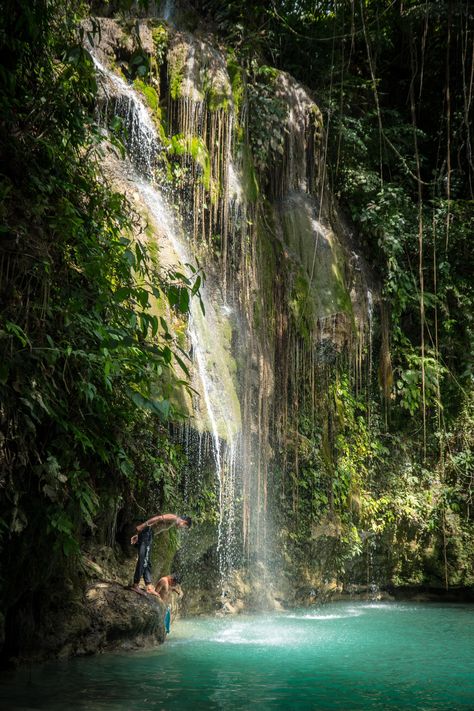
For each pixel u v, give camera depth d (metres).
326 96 15.23
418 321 15.87
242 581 11.38
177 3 13.58
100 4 12.02
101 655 7.31
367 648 8.35
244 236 11.42
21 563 6.42
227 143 11.44
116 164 9.86
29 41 6.63
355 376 14.25
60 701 5.44
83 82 7.30
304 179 13.63
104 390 6.88
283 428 12.04
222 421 9.48
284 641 8.66
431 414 15.50
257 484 11.28
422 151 16.97
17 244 6.03
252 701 5.59
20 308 6.06
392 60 16.53
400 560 14.59
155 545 9.16
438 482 15.09
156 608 7.97
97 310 6.19
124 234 8.75
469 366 15.35
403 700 5.79
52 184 6.71
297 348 12.37
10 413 5.85
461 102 16.09
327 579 13.10
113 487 7.73
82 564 7.59
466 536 14.77
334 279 13.14
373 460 14.69
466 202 16.14
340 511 13.37
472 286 15.87
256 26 14.76
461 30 6.12
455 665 7.39
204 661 7.21
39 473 6.13
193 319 9.62
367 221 15.12
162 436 8.28
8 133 6.42
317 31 15.41
